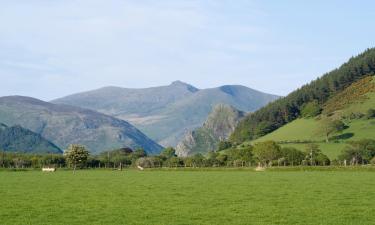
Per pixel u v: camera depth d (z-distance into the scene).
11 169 158.62
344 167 138.62
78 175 120.25
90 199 56.62
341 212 45.31
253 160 198.00
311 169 139.62
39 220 40.91
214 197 59.16
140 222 40.00
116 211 46.06
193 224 39.31
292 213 45.03
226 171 144.62
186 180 94.81
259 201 54.66
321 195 60.91
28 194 63.06
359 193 63.19
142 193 64.56
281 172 129.88
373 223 39.47
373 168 135.12
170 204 51.62
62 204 51.47
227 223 39.88
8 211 45.75
